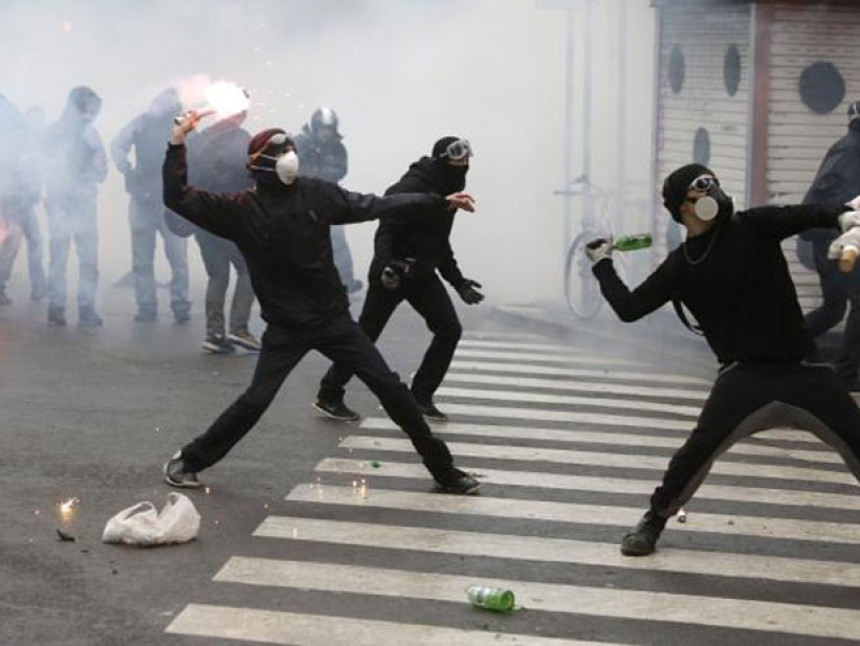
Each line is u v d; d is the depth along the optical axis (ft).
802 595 19.26
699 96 37.47
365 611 18.37
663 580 19.74
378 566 20.08
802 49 35.35
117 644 17.16
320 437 27.50
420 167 27.61
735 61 35.96
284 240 22.97
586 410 30.71
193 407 29.96
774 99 35.35
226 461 25.54
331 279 23.43
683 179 19.40
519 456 26.48
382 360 23.45
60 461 25.34
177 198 22.75
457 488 23.77
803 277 35.47
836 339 35.47
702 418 20.01
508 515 22.65
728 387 19.71
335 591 19.06
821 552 21.11
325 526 21.86
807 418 19.47
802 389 19.44
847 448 19.47
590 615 18.38
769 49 35.19
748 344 19.54
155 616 18.04
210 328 36.22
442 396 31.81
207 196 22.98
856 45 35.45
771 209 19.42
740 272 19.36
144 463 25.32
